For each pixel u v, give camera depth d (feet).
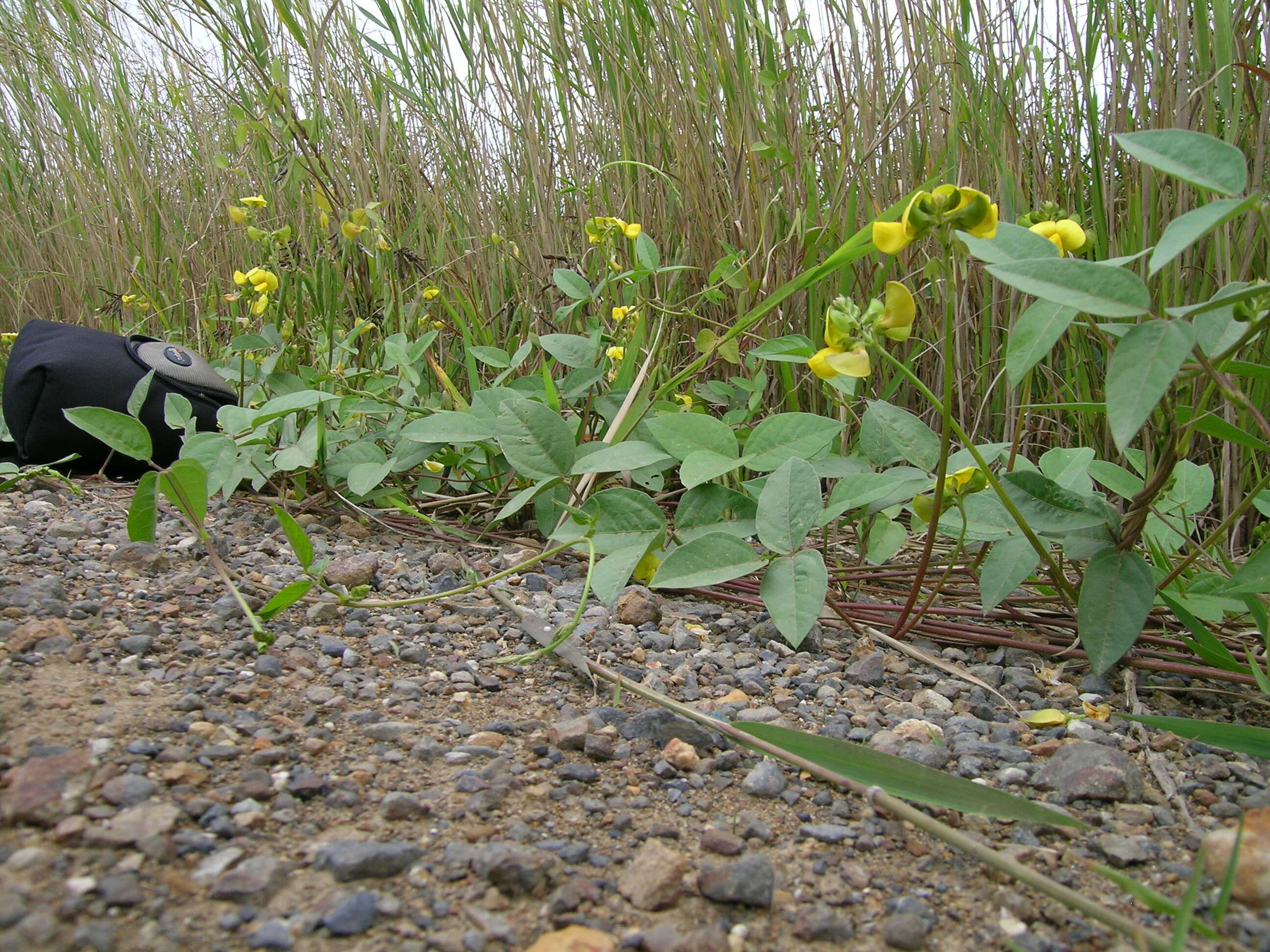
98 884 2.64
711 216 8.48
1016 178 7.32
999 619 5.45
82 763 3.18
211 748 3.45
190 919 2.60
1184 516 5.43
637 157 8.95
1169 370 3.04
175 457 8.15
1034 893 3.00
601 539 5.03
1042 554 4.44
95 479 8.09
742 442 7.12
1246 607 4.74
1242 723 4.42
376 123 9.88
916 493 4.97
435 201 9.59
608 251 7.52
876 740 4.02
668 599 5.99
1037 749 4.01
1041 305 3.85
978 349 7.89
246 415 6.08
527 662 4.67
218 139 11.12
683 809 3.42
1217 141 3.18
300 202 9.38
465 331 8.48
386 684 4.33
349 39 9.64
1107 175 6.77
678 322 8.54
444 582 5.89
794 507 4.51
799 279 5.81
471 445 7.48
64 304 13.38
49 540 5.93
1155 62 6.57
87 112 11.94
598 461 5.46
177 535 6.35
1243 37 6.00
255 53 9.04
